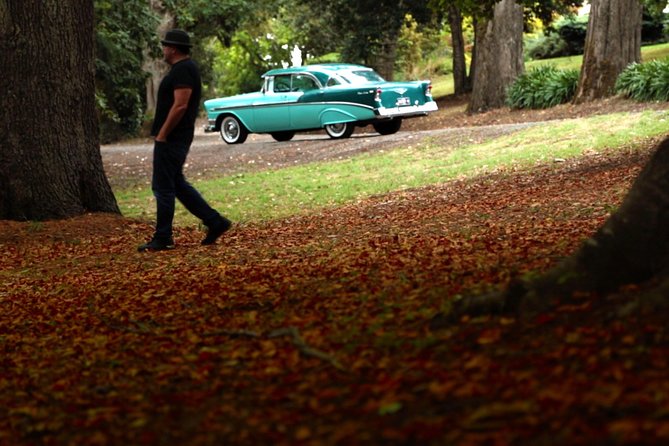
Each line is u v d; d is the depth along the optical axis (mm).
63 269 11836
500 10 36812
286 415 4293
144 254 12195
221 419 4441
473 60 50344
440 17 51594
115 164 31484
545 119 30344
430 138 26172
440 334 5270
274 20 68438
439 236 11109
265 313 7008
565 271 5434
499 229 11117
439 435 3723
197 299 8031
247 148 30344
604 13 30922
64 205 15500
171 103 11805
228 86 73125
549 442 3459
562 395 3840
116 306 8352
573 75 33250
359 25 52500
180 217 18391
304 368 5168
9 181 15406
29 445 4617
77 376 5836
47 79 15438
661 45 48844
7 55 15391
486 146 23578
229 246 12398
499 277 6691
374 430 3930
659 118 22594
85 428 4699
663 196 5367
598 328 4738
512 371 4379
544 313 5195
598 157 19125
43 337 7371
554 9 49094
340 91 29250
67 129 15586
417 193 18594
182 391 5148
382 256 9281
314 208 18312
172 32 11648
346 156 26031
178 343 6340
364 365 4949
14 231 14672
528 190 15914
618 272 5344
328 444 3797
